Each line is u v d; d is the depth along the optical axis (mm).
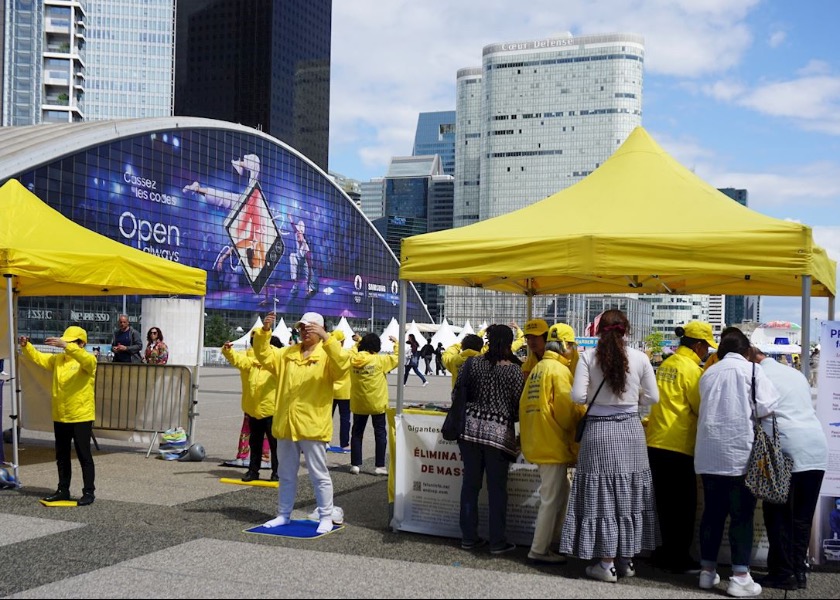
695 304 132625
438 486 7289
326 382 7262
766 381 5766
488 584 5750
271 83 175250
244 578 5754
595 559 6438
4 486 9258
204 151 93875
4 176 64875
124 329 14164
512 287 10258
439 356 46750
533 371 6551
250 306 103062
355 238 126438
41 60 123500
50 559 6219
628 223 7086
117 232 80375
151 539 6883
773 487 5566
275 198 107562
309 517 7812
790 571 5953
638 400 6109
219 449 12859
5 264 9312
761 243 6441
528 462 6789
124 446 13109
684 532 6238
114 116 159500
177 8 176500
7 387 25500
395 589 5566
